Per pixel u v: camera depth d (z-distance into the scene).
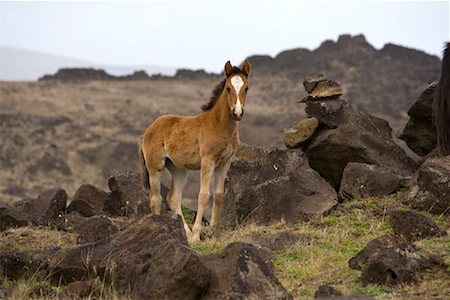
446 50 13.27
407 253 10.29
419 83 114.62
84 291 10.21
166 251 9.66
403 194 14.77
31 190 60.00
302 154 15.88
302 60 132.25
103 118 91.62
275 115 95.38
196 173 52.50
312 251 11.99
